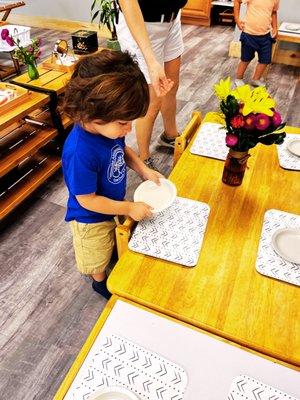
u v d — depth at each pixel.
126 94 0.80
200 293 0.87
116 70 0.83
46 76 2.38
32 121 2.27
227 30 4.97
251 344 0.77
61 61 2.55
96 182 1.05
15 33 3.73
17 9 5.26
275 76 3.68
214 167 1.33
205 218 1.10
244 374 0.73
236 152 1.13
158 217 1.10
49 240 1.91
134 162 1.29
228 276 0.92
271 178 1.27
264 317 0.82
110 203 1.05
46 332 1.48
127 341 0.78
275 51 3.88
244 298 0.86
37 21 5.24
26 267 1.76
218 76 3.67
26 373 1.35
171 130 2.48
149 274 0.92
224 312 0.83
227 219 1.10
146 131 2.14
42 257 1.81
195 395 0.69
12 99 1.92
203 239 1.03
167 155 2.49
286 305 0.85
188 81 3.57
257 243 1.01
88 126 0.93
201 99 3.23
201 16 5.02
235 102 1.05
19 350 1.42
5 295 1.63
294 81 3.57
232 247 1.00
